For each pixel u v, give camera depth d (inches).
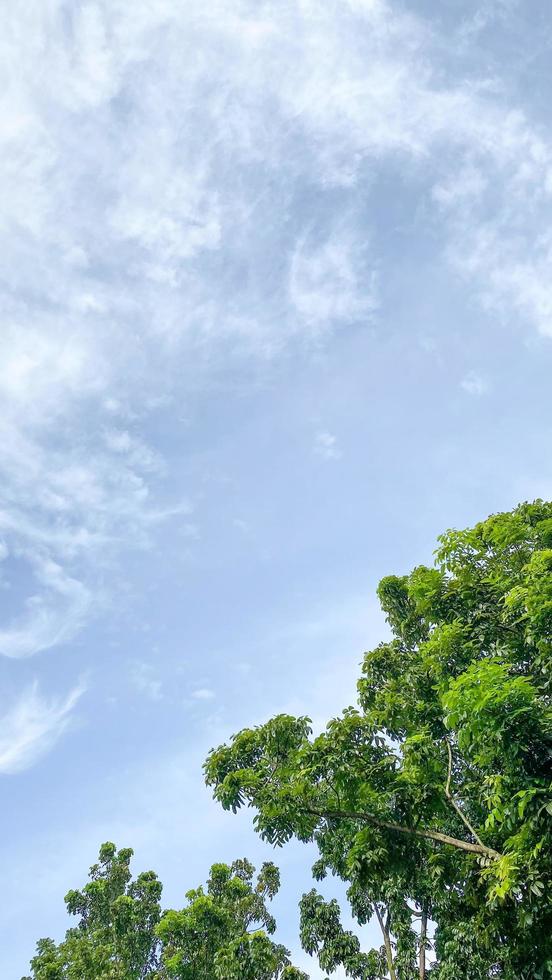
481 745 454.9
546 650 478.9
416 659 661.3
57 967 980.6
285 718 572.1
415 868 534.0
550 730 428.5
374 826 512.1
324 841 751.1
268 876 1175.6
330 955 826.2
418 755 540.4
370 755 530.0
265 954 874.1
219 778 562.6
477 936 508.1
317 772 519.5
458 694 436.8
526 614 477.4
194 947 954.7
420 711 588.4
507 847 436.1
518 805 418.9
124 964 1016.2
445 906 595.8
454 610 568.4
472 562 606.5
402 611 751.7
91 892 1159.6
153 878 1187.9
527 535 581.0
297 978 921.5
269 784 538.9
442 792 542.3
